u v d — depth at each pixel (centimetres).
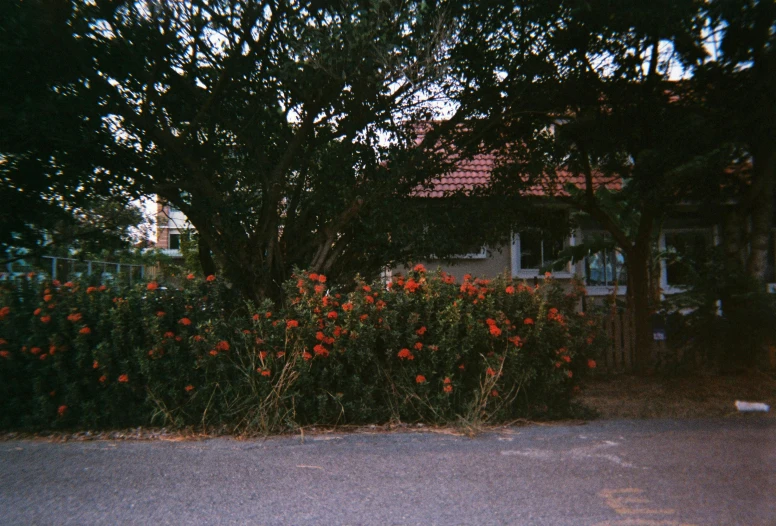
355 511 452
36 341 673
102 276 742
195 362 668
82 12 703
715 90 924
